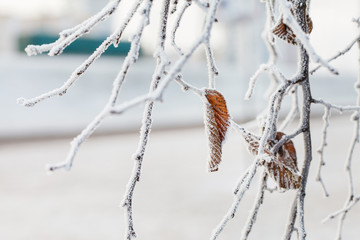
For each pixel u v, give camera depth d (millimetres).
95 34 22266
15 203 5887
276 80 1293
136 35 852
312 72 1204
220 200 5836
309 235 4137
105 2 28234
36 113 14906
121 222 5074
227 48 22750
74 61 20406
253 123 1203
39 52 891
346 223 4445
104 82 18672
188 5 1057
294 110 1291
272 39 1230
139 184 6930
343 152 8844
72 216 5312
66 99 16641
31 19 27406
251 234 4133
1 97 15672
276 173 1005
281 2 837
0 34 24906
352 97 22672
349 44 1269
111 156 9461
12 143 10984
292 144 1045
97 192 6465
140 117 15422
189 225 4848
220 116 961
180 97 19094
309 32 1151
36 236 4648
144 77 20109
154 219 5117
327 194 1385
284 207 4926
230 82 20375
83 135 740
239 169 7707
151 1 864
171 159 9047
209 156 947
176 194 6219
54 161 8898
